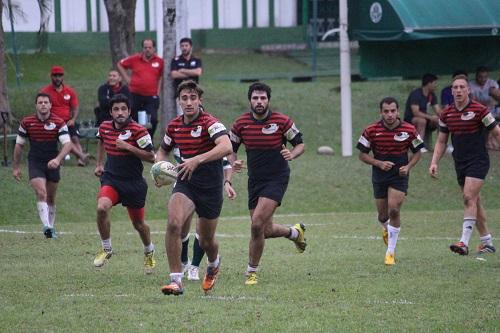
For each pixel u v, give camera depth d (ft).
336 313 90.89
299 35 438.40
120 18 277.44
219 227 168.76
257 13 433.89
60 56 395.75
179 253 94.94
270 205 107.14
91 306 94.38
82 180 207.00
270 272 116.67
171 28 240.53
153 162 114.62
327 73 372.99
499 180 222.07
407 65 273.33
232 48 431.02
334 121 287.07
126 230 165.37
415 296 99.50
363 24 249.14
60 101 213.46
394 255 126.21
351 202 206.08
